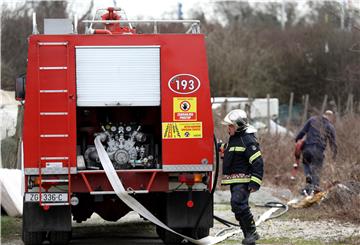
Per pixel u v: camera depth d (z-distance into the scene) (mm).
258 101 64250
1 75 48906
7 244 23344
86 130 22453
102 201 22906
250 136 21688
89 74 21219
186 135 21375
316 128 34875
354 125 40031
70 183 21172
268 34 94125
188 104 21422
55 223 21500
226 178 21922
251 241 21578
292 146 45469
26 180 21203
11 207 29562
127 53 21375
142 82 21422
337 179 33344
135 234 26203
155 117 22625
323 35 86000
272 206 32875
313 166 34531
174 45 21484
